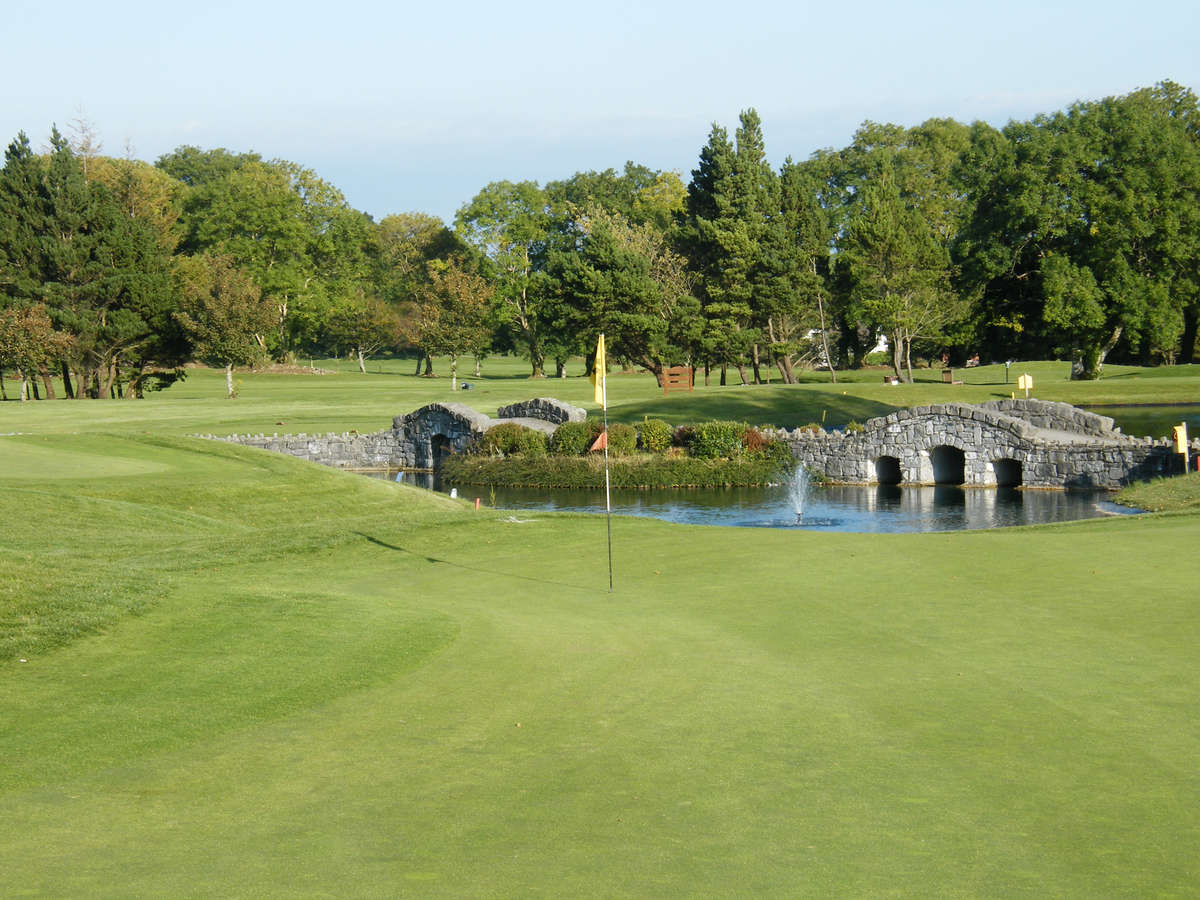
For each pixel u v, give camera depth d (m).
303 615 13.07
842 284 85.19
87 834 6.94
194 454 34.34
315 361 148.62
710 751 8.40
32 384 83.44
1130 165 69.44
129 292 80.56
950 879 6.11
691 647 11.77
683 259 86.25
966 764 7.98
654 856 6.48
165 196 114.31
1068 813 7.05
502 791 7.64
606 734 8.88
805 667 10.83
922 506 37.09
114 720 9.32
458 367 138.38
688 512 37.22
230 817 7.21
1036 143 71.50
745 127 85.19
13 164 80.94
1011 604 13.28
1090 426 41.75
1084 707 9.26
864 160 109.62
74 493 26.62
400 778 7.94
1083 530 19.12
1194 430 48.69
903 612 13.12
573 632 12.59
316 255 125.12
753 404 62.28
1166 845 6.53
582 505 40.22
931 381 80.81
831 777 7.78
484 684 10.41
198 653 11.42
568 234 122.75
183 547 19.70
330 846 6.70
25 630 11.80
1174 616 12.34
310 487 30.39
